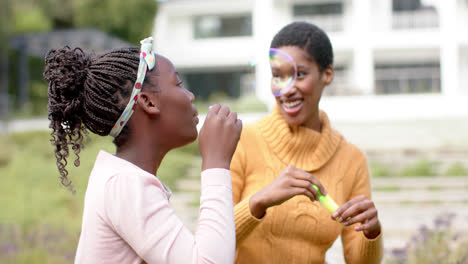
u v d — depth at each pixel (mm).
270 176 1581
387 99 13602
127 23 20516
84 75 1088
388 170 7496
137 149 1106
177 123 1117
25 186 6137
